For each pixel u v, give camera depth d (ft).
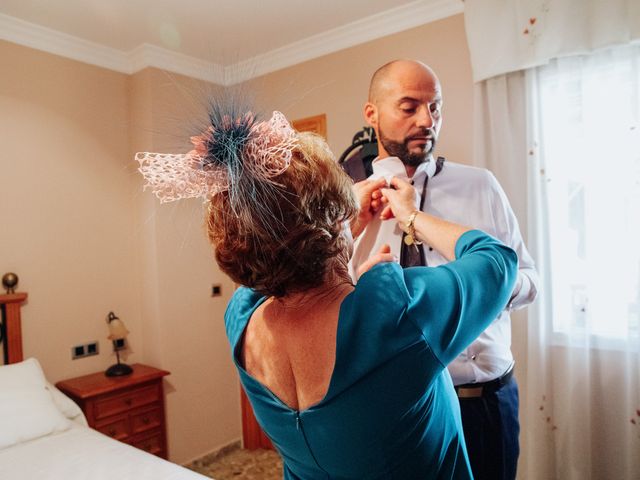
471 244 2.41
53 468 5.78
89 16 8.25
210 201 2.22
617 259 6.73
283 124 2.10
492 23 7.14
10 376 7.38
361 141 5.22
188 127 2.25
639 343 6.51
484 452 3.98
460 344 1.97
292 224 1.99
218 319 10.89
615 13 6.27
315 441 2.07
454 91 8.07
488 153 7.55
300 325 2.12
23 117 8.51
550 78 7.07
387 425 1.94
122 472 5.65
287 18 8.64
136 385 9.06
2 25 8.16
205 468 10.19
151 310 9.93
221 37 9.32
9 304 8.14
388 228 4.04
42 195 8.75
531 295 3.91
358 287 2.04
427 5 8.15
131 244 10.09
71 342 9.11
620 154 6.62
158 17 8.35
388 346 1.87
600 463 7.02
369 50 9.03
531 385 7.11
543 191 7.09
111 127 9.78
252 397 2.33
